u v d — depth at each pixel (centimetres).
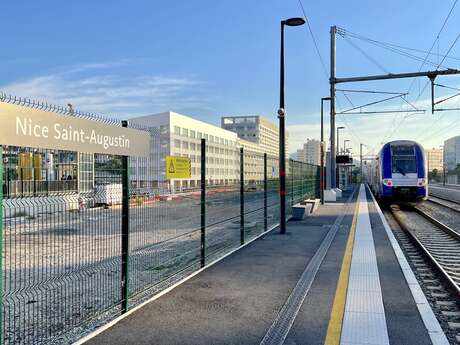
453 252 1125
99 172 538
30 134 403
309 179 2698
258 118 13225
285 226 1427
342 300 608
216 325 512
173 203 719
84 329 552
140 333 487
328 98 3200
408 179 2505
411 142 2581
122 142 553
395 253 968
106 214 553
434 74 2238
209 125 6406
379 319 529
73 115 463
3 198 408
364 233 1308
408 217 2062
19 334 540
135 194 615
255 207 1255
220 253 1029
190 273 829
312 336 478
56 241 569
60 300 680
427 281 791
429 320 525
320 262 872
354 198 3431
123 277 583
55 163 466
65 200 482
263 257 926
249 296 630
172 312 558
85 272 730
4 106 376
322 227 1464
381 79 2552
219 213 946
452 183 10156
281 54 1327
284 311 562
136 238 742
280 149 1319
